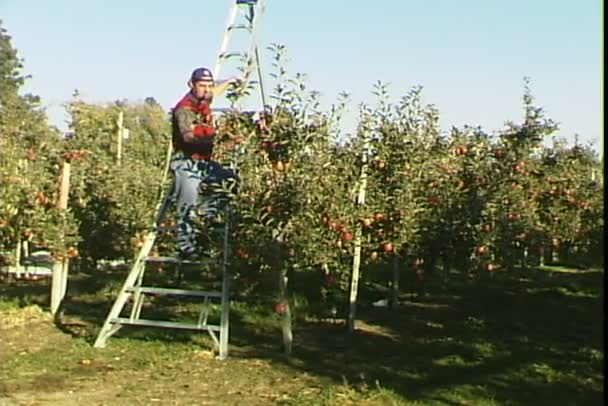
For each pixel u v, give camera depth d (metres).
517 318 12.96
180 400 7.76
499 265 14.38
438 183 12.48
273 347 10.33
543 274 19.88
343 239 9.71
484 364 9.30
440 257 13.17
